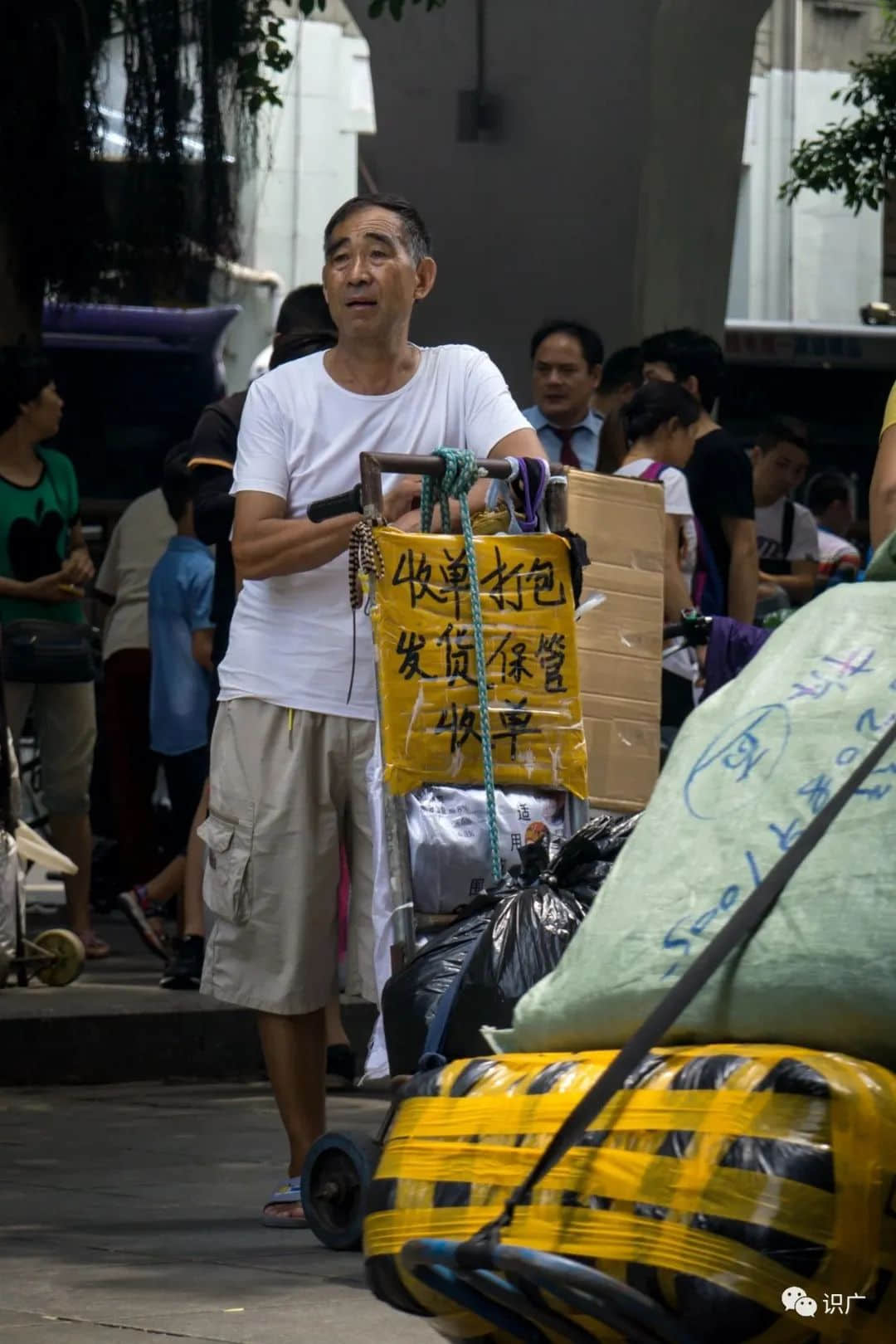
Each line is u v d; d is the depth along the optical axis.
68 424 20.42
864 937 3.39
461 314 17.98
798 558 12.65
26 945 10.48
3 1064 9.24
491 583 5.68
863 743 3.63
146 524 12.84
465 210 17.77
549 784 5.72
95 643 14.05
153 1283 5.29
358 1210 5.57
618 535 7.30
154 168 14.09
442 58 17.34
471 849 5.64
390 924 5.62
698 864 3.71
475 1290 3.61
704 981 3.45
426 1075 3.97
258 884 6.09
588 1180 3.45
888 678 3.71
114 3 13.92
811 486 21.89
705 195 16.67
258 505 6.11
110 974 11.38
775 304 33.28
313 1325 4.83
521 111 17.27
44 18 13.05
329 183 30.75
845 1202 3.23
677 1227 3.31
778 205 33.12
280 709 6.06
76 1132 7.92
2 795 10.15
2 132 13.14
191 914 10.51
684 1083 3.42
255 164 14.93
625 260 17.14
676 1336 3.30
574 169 17.16
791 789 3.66
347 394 6.13
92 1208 6.38
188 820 11.66
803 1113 3.27
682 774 3.89
